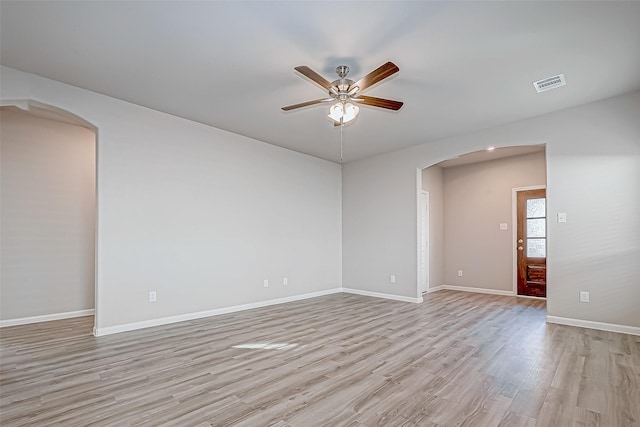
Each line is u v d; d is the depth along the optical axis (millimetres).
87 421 1933
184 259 4242
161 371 2635
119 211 3711
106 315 3607
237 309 4801
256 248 5113
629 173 3633
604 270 3752
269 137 5062
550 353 3031
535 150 5809
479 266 6566
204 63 2936
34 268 4285
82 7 2184
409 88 3391
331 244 6477
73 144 4668
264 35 2518
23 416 1983
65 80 3273
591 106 3842
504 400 2178
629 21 2328
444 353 3047
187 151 4316
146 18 2309
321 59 2852
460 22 2352
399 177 5777
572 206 3953
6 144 4168
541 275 5848
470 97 3619
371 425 1902
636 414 2002
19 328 3922
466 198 6797
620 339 3410
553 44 2627
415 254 5520
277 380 2482
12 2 2127
